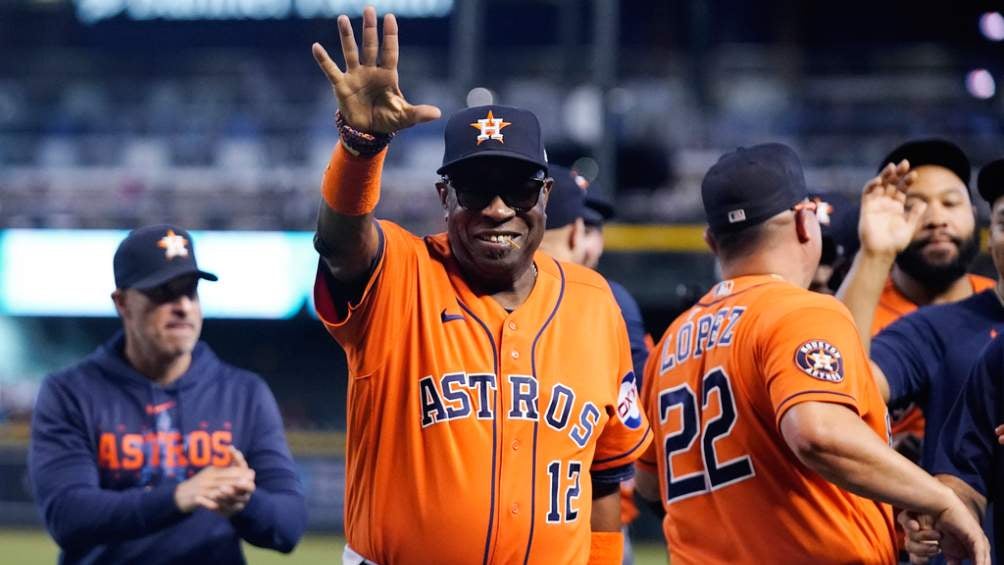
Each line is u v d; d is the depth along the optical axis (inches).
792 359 433.4
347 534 442.9
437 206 2375.7
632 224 2038.6
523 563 419.5
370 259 416.2
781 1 3152.1
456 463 414.6
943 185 620.7
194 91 3100.4
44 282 2242.9
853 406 426.3
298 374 2578.7
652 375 530.6
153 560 566.6
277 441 601.6
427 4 3159.5
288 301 2176.4
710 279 1941.4
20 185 2613.2
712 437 475.2
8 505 1745.8
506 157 409.7
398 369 423.8
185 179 2610.7
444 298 429.4
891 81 3051.2
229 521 573.9
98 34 3284.9
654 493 566.3
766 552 459.8
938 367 550.6
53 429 565.3
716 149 2704.2
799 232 489.4
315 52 387.2
